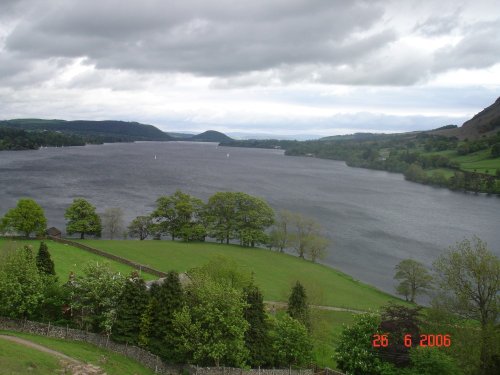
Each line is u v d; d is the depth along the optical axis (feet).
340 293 304.50
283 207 628.28
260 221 408.05
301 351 175.11
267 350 172.76
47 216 493.36
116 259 308.40
